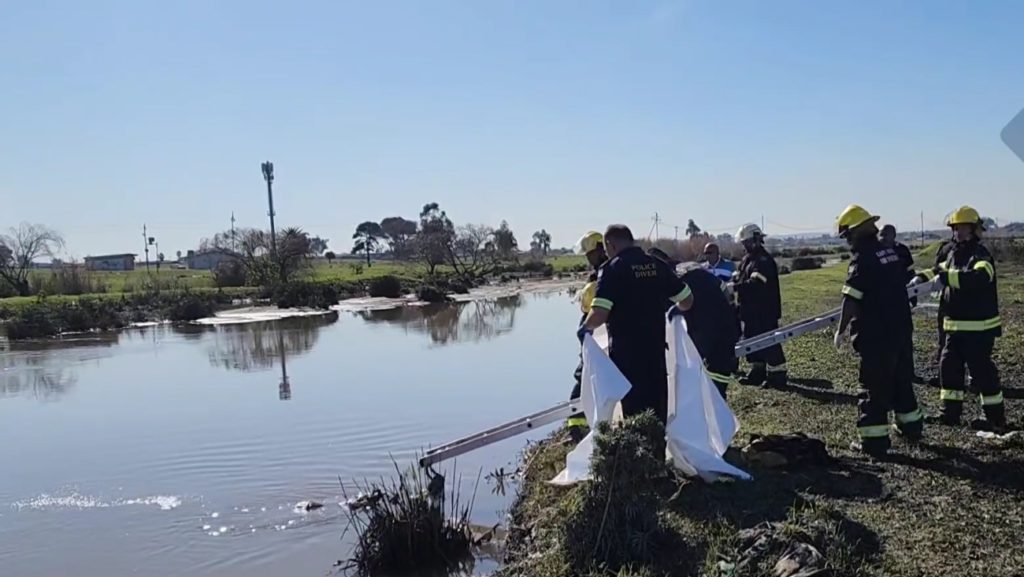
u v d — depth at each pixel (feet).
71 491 31.99
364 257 413.59
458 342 80.74
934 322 53.01
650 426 19.26
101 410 50.47
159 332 105.50
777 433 26.04
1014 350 39.63
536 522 22.61
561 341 78.59
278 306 141.79
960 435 25.52
